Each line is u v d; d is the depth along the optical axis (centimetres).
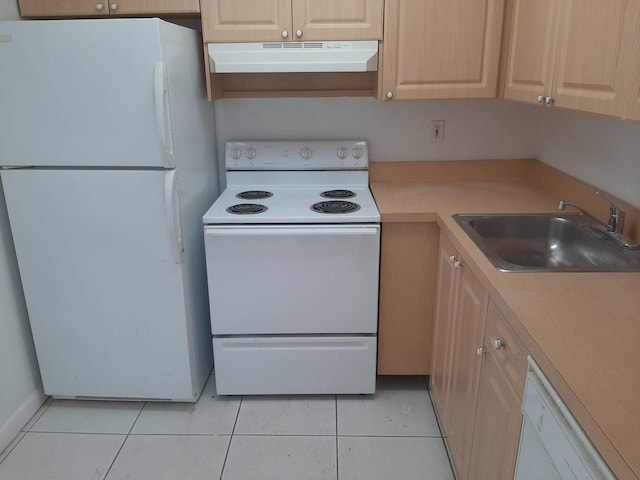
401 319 226
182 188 206
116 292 211
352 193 245
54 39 181
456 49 213
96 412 228
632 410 86
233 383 231
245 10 209
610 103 128
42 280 211
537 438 107
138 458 200
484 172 263
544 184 243
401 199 229
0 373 206
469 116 256
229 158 254
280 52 213
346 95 247
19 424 216
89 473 193
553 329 113
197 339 231
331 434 212
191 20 242
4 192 201
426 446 205
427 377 249
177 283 209
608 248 168
